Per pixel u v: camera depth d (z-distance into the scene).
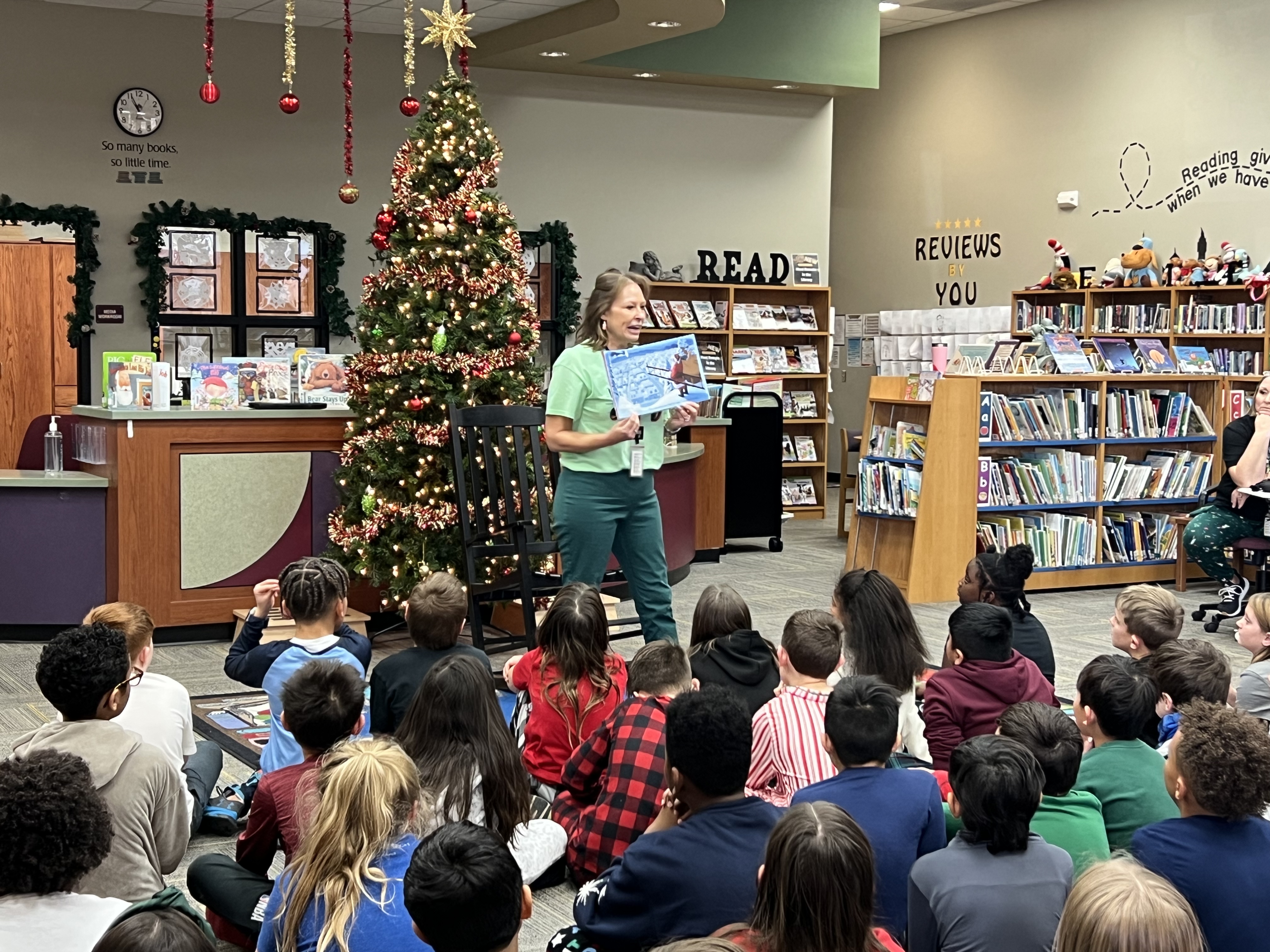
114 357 7.08
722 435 10.05
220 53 10.05
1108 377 8.84
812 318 12.55
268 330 10.34
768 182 12.39
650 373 5.21
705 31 11.15
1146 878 1.82
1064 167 13.01
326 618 4.18
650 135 11.80
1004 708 3.67
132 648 3.59
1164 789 2.95
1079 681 3.08
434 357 6.90
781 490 10.64
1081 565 8.85
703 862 2.48
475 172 7.11
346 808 2.38
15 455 9.77
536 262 11.37
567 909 3.67
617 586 8.22
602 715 3.96
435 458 6.97
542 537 6.09
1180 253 11.97
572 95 11.43
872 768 2.74
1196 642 3.62
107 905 2.12
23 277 9.67
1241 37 11.37
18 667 6.46
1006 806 2.30
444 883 1.82
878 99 15.06
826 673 3.58
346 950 2.25
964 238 14.10
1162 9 12.03
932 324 14.34
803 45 11.53
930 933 2.32
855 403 15.46
